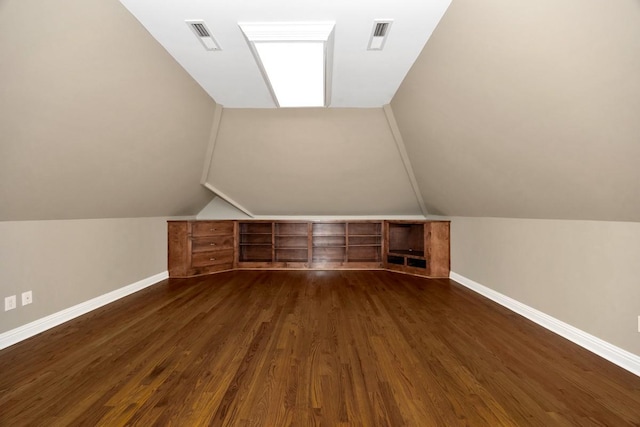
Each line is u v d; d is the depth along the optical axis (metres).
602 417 1.51
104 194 3.05
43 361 2.07
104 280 3.38
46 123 1.99
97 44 1.96
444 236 4.73
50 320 2.68
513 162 2.46
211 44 2.55
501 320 2.86
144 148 3.11
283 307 3.25
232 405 1.60
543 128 1.96
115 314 3.03
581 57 1.46
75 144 2.31
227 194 5.32
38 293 2.59
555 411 1.55
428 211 5.46
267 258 5.93
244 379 1.84
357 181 4.94
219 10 2.14
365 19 2.25
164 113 3.04
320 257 5.89
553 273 2.62
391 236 5.68
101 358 2.11
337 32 2.41
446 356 2.14
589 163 1.83
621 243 2.02
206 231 5.05
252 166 4.70
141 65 2.42
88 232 3.16
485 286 3.70
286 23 2.26
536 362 2.06
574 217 2.38
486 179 3.00
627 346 1.99
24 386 1.77
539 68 1.71
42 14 1.58
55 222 2.77
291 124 4.07
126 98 2.47
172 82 2.88
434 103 2.90
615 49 1.32
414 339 2.43
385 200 5.37
